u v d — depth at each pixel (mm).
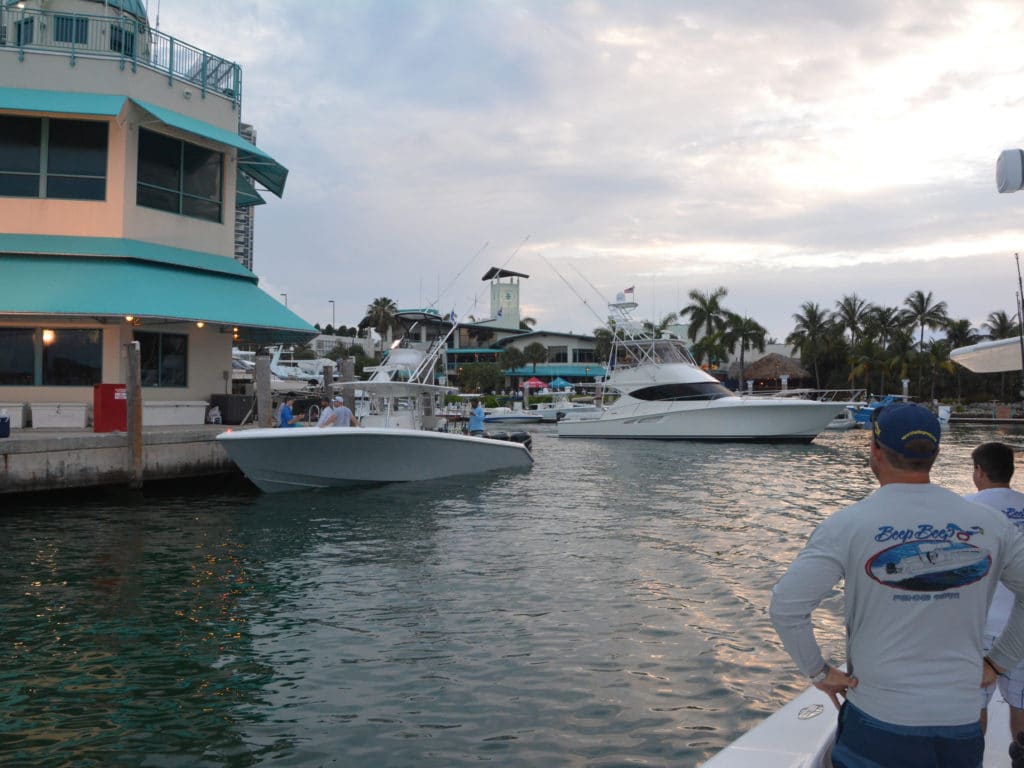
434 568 10195
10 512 13930
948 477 22844
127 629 7684
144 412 19094
